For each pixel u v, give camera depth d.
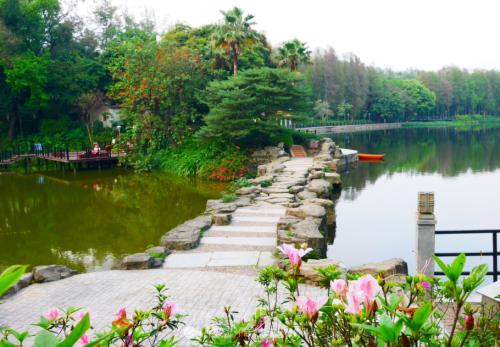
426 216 7.40
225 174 26.12
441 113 125.25
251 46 36.16
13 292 8.26
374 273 8.08
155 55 30.98
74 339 1.13
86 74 42.03
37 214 18.19
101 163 31.73
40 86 39.00
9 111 40.50
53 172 30.17
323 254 10.60
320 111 82.12
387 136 65.62
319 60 86.69
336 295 2.26
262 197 17.42
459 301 1.76
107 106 44.19
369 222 16.36
